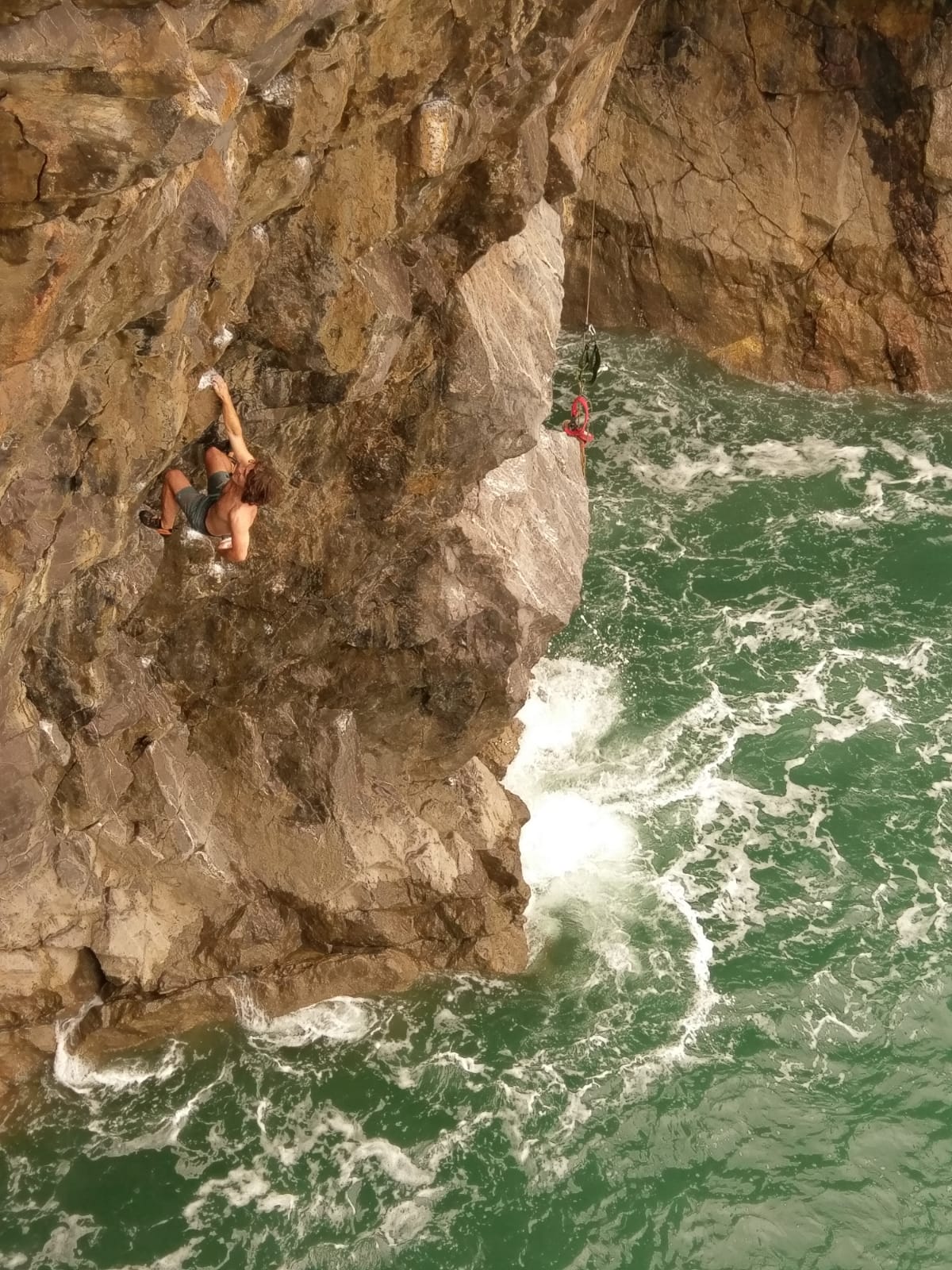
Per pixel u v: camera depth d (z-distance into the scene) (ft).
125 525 39.27
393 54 35.70
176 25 26.50
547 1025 51.26
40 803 44.73
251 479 35.27
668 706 65.87
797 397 87.92
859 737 63.98
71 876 47.32
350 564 47.37
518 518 53.67
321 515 46.09
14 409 30.96
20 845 45.14
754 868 57.72
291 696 50.19
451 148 38.86
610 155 86.38
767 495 79.87
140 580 42.93
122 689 45.96
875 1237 44.93
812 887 56.80
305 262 38.50
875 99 82.12
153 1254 43.75
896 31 79.51
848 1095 49.03
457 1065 49.73
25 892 46.60
